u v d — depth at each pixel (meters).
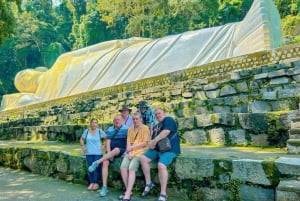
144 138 5.39
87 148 6.25
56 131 10.97
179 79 10.37
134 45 16.66
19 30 42.53
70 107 13.88
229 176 4.54
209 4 32.66
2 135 14.13
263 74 7.88
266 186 4.18
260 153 5.29
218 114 6.80
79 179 6.69
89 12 44.50
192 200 4.93
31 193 5.97
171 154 5.04
